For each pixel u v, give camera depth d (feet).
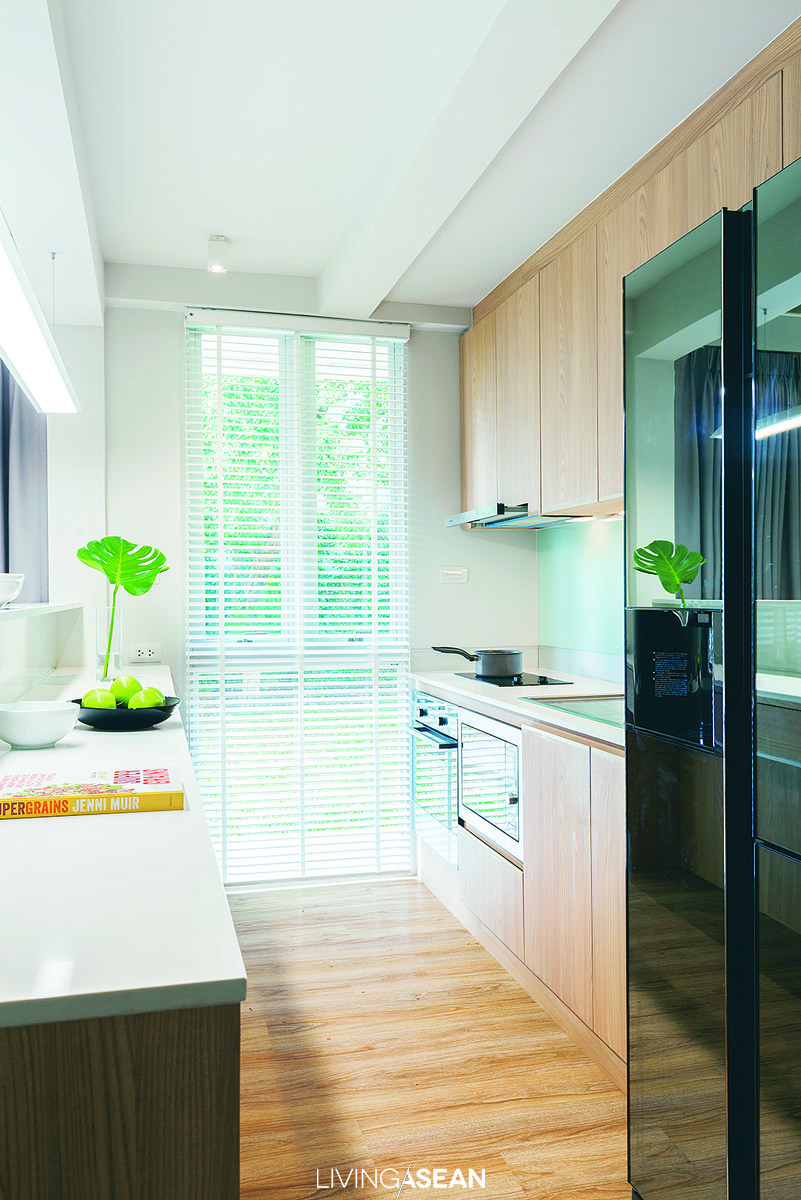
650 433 5.63
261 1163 6.16
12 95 6.14
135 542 11.75
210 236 10.50
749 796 4.75
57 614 11.40
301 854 12.44
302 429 12.47
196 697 12.06
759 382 4.54
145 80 7.16
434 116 6.89
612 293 8.41
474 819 10.43
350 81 7.23
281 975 9.32
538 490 10.22
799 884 4.21
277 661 12.34
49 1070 2.49
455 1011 8.50
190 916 3.08
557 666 12.66
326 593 12.60
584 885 7.59
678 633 5.25
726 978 4.74
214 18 6.36
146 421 11.82
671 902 5.32
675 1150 5.25
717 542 4.86
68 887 3.40
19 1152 2.47
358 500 12.73
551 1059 7.61
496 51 5.94
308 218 10.00
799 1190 4.24
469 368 12.80
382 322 12.64
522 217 9.44
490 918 9.90
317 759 12.53
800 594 4.18
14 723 6.30
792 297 4.25
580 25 5.68
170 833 4.20
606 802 7.19
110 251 10.98
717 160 6.74
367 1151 6.31
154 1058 2.56
